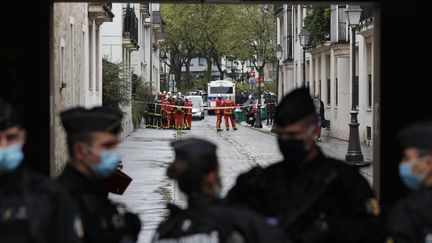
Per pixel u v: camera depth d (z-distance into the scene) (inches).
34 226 247.0
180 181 258.4
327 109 2346.2
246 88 4795.8
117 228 301.1
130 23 2329.0
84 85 1414.9
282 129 307.0
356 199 305.3
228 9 4704.7
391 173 505.4
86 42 1443.2
